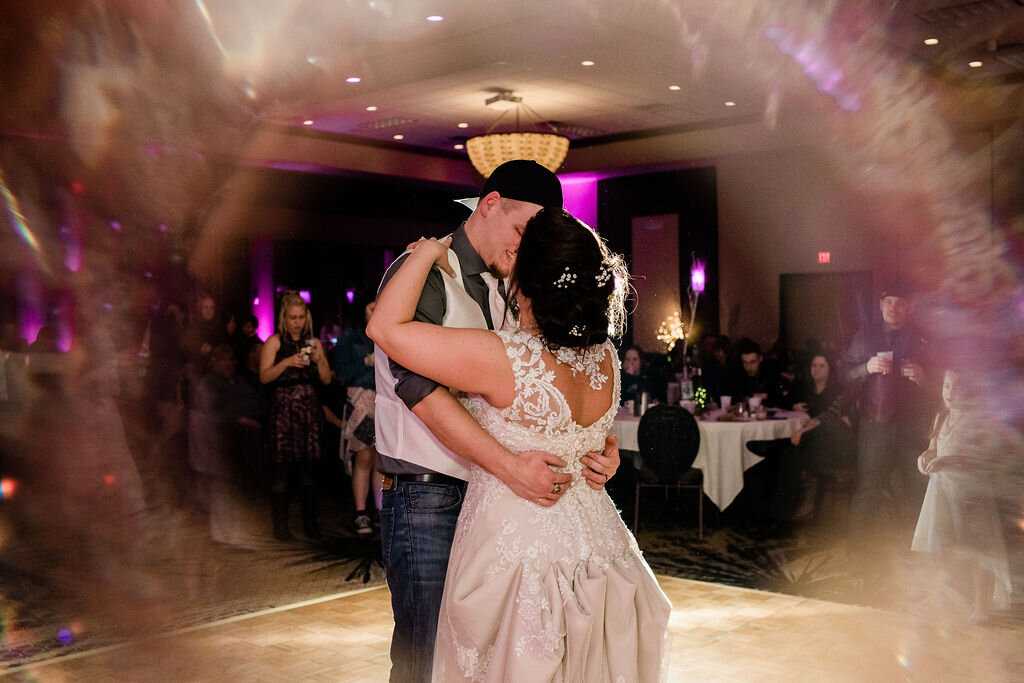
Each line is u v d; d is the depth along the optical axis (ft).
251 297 43.01
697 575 17.13
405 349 6.03
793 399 27.25
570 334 6.09
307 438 20.13
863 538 16.89
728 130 36.52
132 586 16.34
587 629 5.91
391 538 7.85
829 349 31.81
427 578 7.58
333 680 11.64
